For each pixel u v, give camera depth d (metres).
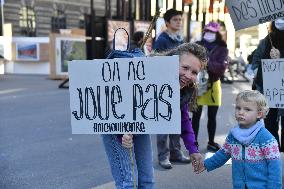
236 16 4.55
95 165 5.70
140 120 2.84
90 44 14.50
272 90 4.48
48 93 13.91
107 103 2.88
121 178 3.09
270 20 4.39
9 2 36.28
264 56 5.02
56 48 19.55
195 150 3.32
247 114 3.07
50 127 8.16
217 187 4.80
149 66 2.78
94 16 14.34
